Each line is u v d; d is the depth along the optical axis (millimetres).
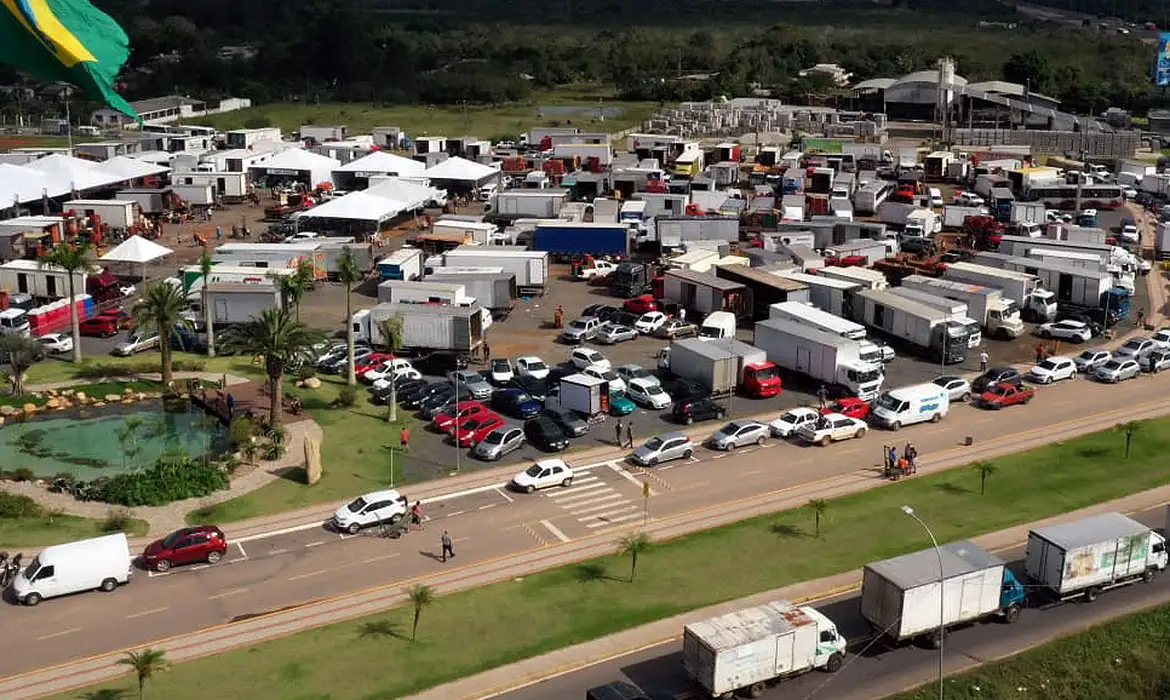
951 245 144375
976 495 70250
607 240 132250
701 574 59656
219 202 169500
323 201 166250
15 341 85688
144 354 98250
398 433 80625
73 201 150250
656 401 86438
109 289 115500
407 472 73875
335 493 70500
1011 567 59812
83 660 50750
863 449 78500
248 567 60719
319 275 122812
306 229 147250
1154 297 120938
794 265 118438
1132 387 92125
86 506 68000
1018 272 116875
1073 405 87625
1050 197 169250
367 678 49188
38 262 111750
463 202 173375
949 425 83500
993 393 87312
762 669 47562
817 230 139375
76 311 95875
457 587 58375
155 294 88688
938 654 51406
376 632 53406
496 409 84688
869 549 62688
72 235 141375
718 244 130125
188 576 59625
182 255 136500
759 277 111250
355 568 60594
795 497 70188
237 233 148000
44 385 89000
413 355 96125
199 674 49406
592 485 72062
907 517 67000
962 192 178375
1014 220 152500
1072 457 76562
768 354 94875
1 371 92188
